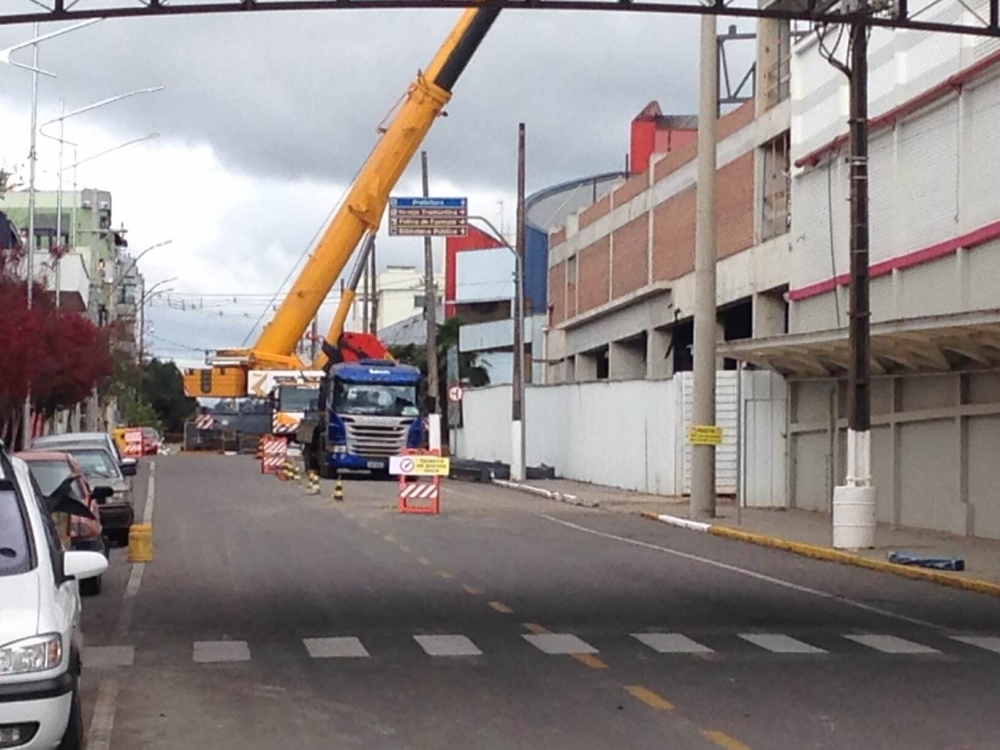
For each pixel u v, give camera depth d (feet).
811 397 113.50
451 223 161.79
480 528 96.58
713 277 103.86
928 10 91.50
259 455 208.85
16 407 127.95
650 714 35.99
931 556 73.05
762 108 127.95
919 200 94.89
